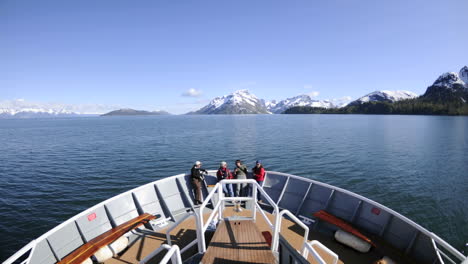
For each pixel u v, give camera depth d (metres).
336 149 39.09
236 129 83.94
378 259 6.05
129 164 29.66
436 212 16.12
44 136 67.25
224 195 9.54
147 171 26.34
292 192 9.14
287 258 3.55
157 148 41.91
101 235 6.42
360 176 23.91
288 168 27.25
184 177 9.64
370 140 50.16
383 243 6.39
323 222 7.69
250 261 4.18
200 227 4.70
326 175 24.42
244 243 4.76
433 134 60.34
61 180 23.14
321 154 34.84
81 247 5.88
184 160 31.64
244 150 38.72
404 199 18.28
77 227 6.44
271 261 4.18
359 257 6.15
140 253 6.34
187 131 78.12
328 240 6.92
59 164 30.00
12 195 19.14
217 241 4.84
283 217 8.14
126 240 6.67
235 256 4.32
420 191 19.78
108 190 20.42
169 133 71.62
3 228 14.04
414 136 56.41
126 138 58.97
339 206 7.85
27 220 15.05
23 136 67.81
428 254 5.62
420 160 30.73
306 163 29.47
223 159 32.09
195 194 9.15
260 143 46.84
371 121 124.12
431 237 5.61
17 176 24.48
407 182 22.02
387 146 42.00
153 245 6.67
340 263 5.93
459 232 13.83
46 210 16.50
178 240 6.75
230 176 9.73
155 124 132.62
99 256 5.98
